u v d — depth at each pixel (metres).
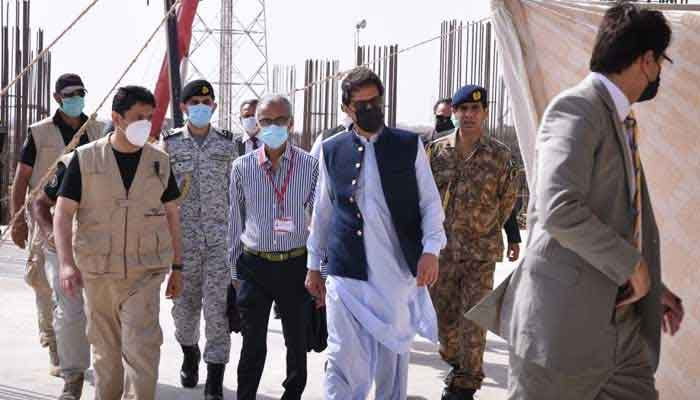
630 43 3.54
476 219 6.54
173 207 5.78
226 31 33.66
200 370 7.52
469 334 6.42
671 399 5.54
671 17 5.49
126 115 5.36
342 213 5.25
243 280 5.98
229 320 6.20
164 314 9.88
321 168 5.39
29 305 10.10
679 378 5.52
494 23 5.88
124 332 5.47
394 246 5.21
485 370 7.63
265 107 5.86
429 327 5.49
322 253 5.50
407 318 5.28
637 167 3.65
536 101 5.86
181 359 7.82
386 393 5.40
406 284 5.24
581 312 3.53
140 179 5.50
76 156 5.46
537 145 3.54
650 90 3.65
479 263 6.53
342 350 5.21
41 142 7.09
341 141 5.32
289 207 5.94
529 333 3.60
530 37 5.83
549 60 5.81
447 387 6.46
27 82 19.98
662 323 3.87
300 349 5.98
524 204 20.45
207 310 6.54
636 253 3.38
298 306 5.97
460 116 6.54
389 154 5.19
